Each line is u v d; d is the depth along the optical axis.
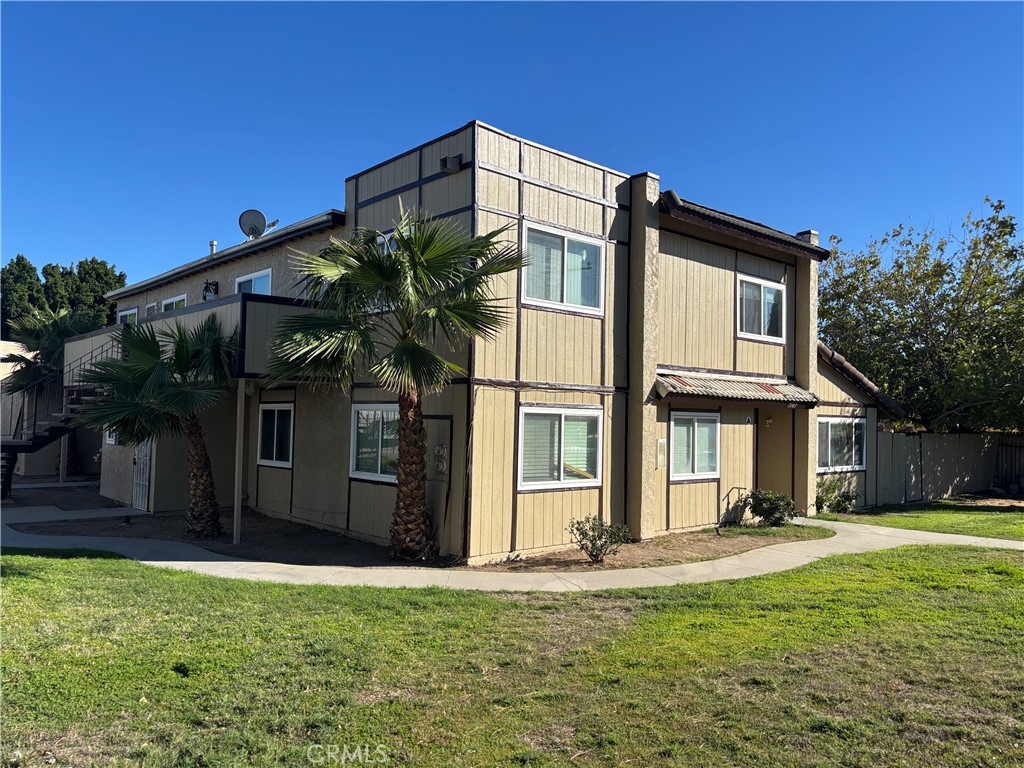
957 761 4.28
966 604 7.84
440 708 5.04
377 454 12.01
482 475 10.41
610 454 12.22
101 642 6.25
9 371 23.73
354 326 9.81
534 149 11.23
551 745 4.52
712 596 8.31
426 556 10.45
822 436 16.88
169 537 12.18
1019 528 13.94
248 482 15.58
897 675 5.64
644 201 12.47
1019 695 5.23
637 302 12.45
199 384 11.68
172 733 4.59
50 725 4.66
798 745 4.50
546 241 11.40
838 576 9.41
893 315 23.16
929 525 14.46
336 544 11.79
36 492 18.20
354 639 6.47
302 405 13.98
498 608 7.77
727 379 14.21
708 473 14.28
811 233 15.90
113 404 11.38
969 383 19.48
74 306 39.75
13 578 8.48
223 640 6.38
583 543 10.79
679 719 4.87
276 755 4.33
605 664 5.93
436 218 11.02
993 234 20.73
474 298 9.63
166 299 20.59
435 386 9.67
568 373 11.59
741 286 14.75
